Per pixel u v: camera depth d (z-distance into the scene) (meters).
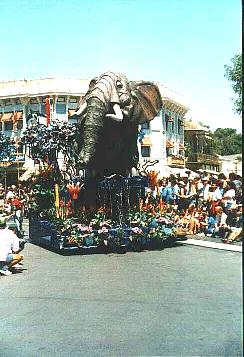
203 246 14.91
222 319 7.20
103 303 8.33
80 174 16.61
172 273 10.88
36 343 6.34
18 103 52.38
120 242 14.13
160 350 5.93
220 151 88.69
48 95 50.16
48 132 17.34
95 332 6.74
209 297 8.59
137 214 14.68
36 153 18.48
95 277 10.62
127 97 15.16
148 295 8.84
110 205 14.96
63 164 18.88
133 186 15.27
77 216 14.58
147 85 16.02
